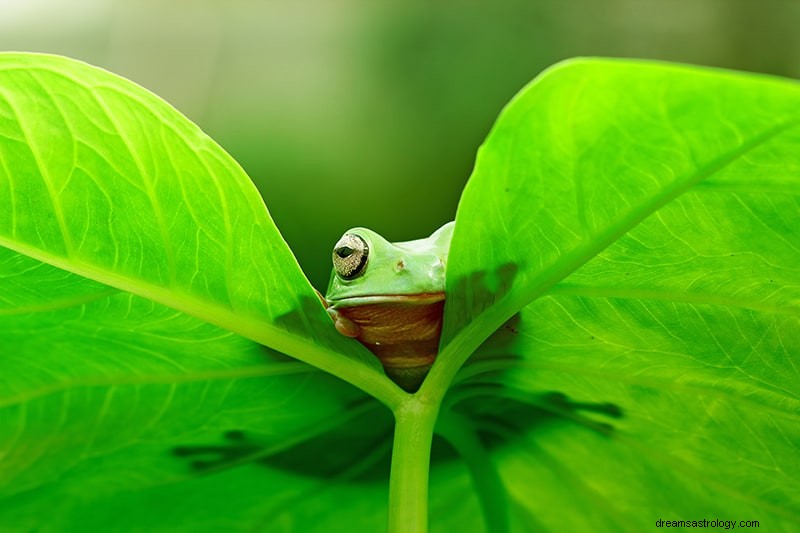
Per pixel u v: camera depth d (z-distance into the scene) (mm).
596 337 335
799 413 343
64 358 344
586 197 312
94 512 373
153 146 315
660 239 316
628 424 354
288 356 341
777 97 294
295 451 366
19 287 329
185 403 351
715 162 305
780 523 363
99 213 321
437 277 351
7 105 312
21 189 319
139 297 329
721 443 352
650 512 371
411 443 330
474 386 349
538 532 381
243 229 321
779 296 324
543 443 364
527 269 321
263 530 384
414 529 327
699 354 335
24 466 357
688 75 294
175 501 375
